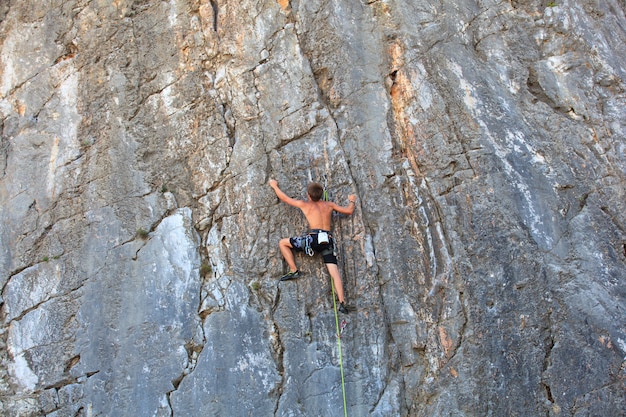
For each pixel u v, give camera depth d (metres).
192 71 8.48
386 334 7.18
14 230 8.28
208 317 7.39
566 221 7.30
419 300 7.24
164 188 8.05
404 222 7.49
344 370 7.02
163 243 7.80
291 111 8.02
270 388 7.00
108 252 7.91
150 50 8.73
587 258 7.13
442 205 7.46
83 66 8.90
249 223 7.69
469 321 7.00
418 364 7.10
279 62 8.27
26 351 7.64
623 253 7.23
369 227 7.55
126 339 7.45
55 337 7.65
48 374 7.48
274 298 7.36
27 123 8.80
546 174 7.50
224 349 7.21
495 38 8.23
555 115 7.86
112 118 8.53
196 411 7.00
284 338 7.20
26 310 7.86
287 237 7.54
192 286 7.54
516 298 7.00
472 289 7.09
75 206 8.24
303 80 8.13
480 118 7.70
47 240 8.16
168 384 7.16
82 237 8.07
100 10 9.13
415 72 8.02
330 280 7.34
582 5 8.59
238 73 8.33
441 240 7.36
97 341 7.52
